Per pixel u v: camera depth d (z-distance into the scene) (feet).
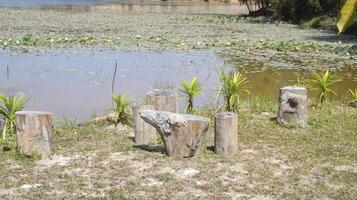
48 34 74.28
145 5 180.96
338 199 19.39
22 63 47.57
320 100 31.37
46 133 22.59
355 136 25.72
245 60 52.49
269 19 117.19
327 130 26.58
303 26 99.96
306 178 20.97
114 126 27.37
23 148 22.59
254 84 40.16
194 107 31.63
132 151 23.49
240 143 24.50
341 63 51.29
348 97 36.37
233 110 29.66
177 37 74.54
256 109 30.76
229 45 65.41
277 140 24.95
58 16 113.70
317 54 57.72
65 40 65.36
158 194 19.53
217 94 35.14
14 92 36.11
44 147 22.57
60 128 27.20
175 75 43.45
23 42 62.13
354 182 20.63
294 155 23.12
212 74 44.11
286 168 21.81
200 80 41.32
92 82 39.81
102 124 27.91
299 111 26.81
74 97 35.32
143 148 23.95
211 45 64.90
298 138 25.26
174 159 22.48
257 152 23.44
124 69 45.93
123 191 19.74
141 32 81.92
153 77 42.34
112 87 36.52
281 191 19.90
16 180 20.54
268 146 24.17
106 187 20.08
